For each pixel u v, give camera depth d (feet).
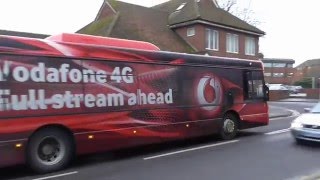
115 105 33.76
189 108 40.34
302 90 216.95
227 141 43.75
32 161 28.96
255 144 41.34
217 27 119.96
